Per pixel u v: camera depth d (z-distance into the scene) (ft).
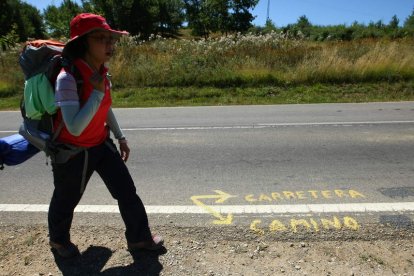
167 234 11.34
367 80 45.65
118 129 10.62
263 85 45.98
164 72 48.83
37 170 17.80
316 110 33.22
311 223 11.85
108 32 8.19
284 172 16.76
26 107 8.38
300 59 51.11
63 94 7.77
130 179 10.00
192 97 42.88
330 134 23.86
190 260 10.00
